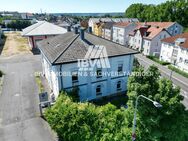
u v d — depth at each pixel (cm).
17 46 5819
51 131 1812
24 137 1730
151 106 1363
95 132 1518
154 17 10344
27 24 11044
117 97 2562
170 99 1320
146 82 1409
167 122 1409
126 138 1444
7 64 3900
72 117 1589
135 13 12888
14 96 2469
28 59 4303
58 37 3006
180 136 1401
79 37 2502
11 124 1906
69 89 2195
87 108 1678
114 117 1605
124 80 2598
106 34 8619
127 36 6875
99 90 2473
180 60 3959
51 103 2164
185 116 1446
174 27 5959
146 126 1409
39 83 2827
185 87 2962
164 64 4266
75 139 1522
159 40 5097
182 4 8856
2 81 2964
